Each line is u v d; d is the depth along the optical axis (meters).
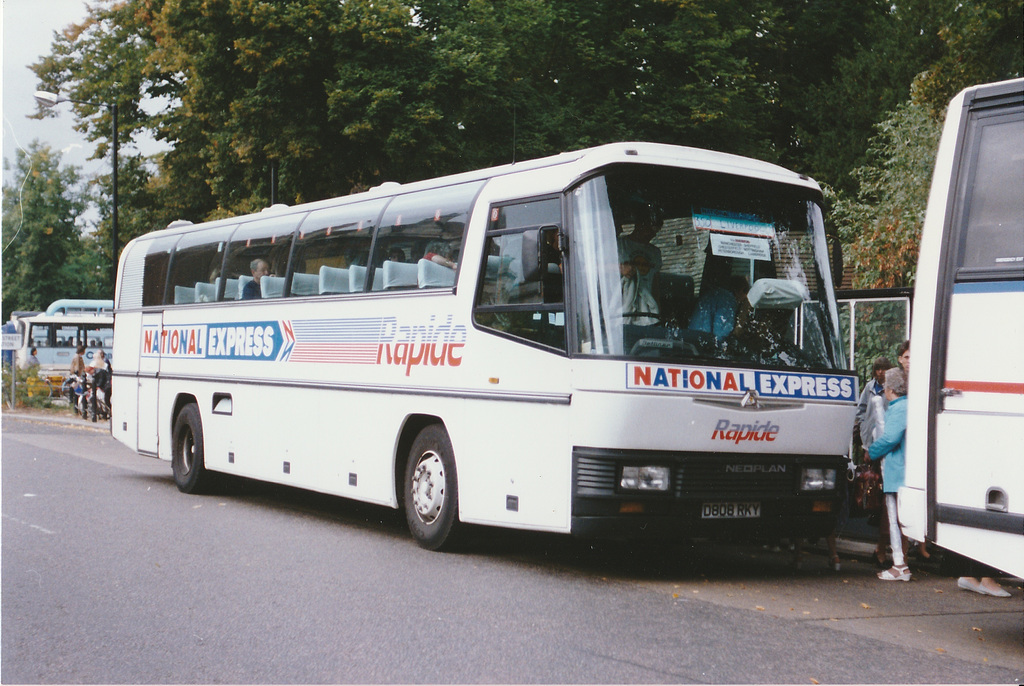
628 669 5.90
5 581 8.20
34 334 54.78
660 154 8.70
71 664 5.96
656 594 8.12
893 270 19.02
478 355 9.36
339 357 11.49
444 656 6.13
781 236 9.05
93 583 8.16
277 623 6.91
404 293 10.51
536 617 7.16
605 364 8.12
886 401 9.49
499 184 9.61
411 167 22.78
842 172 28.86
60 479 15.62
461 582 8.36
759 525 8.62
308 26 21.88
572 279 8.47
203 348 14.43
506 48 22.89
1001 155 6.74
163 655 6.14
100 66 36.97
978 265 6.72
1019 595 8.77
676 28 24.58
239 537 10.53
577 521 8.22
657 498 8.12
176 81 35.84
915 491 6.94
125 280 17.09
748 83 25.00
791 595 8.35
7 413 34.12
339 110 21.81
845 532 11.56
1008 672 6.15
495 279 9.35
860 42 31.45
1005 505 6.44
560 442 8.42
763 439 8.57
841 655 6.37
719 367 8.39
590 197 8.50
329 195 24.89
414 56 22.34
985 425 6.57
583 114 24.00
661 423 8.14
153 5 29.44
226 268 14.23
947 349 6.82
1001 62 20.91
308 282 12.33
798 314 8.96
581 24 23.69
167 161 34.09
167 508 12.76
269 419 12.76
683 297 8.49
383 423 10.65
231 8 22.22
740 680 5.73
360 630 6.73
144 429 15.90
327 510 13.14
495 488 9.04
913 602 8.30
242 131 23.80
